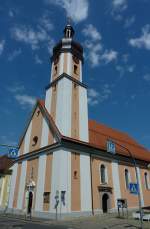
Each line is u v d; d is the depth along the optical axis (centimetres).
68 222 2152
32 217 2598
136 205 3434
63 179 2552
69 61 3519
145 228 1748
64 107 3044
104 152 3278
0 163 4634
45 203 2602
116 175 3328
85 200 2689
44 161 2892
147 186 3909
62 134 2844
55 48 3769
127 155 3662
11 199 3312
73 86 3353
